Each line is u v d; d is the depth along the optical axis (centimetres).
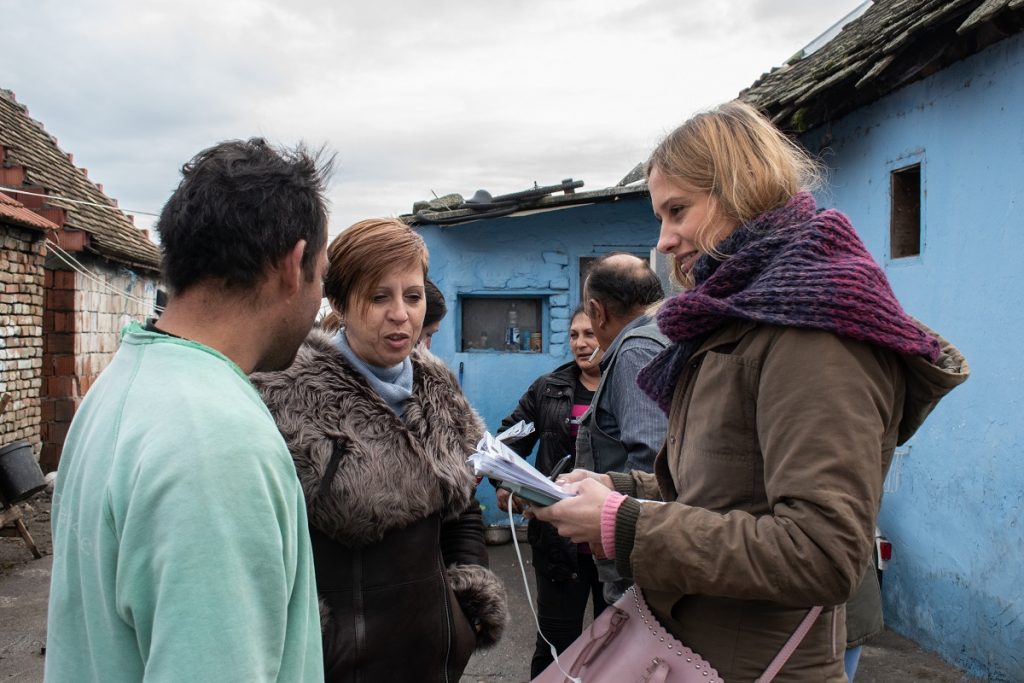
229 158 111
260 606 94
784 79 641
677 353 144
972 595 375
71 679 102
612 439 242
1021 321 341
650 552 126
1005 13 322
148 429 96
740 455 129
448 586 194
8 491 600
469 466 194
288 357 120
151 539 90
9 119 1162
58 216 941
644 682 141
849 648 196
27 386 805
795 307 121
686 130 148
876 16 599
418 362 202
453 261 698
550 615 304
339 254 188
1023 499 338
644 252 703
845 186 501
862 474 114
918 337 124
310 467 169
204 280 109
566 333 703
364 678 172
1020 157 340
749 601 133
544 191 636
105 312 1085
